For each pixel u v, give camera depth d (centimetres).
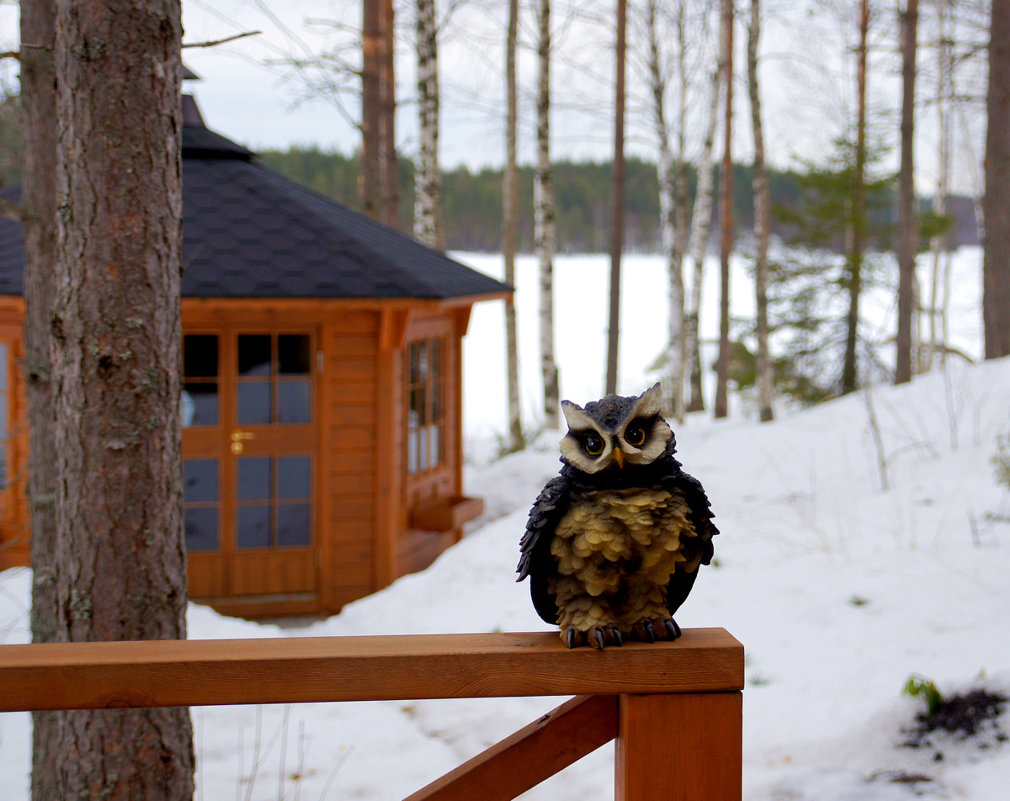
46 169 493
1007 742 444
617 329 1677
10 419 909
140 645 262
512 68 1888
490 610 778
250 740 587
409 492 1022
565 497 253
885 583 673
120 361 369
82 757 377
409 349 1020
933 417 1123
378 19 1459
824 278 2200
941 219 2300
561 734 265
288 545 946
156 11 369
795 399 2225
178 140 384
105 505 371
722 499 1001
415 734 592
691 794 257
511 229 1914
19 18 502
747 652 606
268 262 904
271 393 936
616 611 264
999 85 1465
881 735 470
